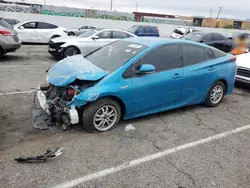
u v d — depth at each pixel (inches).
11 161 128.2
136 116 179.0
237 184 122.3
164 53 184.7
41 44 650.8
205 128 183.5
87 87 154.2
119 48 191.5
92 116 157.4
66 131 162.4
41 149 140.8
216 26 1758.1
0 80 276.4
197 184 120.2
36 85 263.7
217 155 147.3
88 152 140.6
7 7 1159.0
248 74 288.7
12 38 389.1
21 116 182.5
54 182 115.3
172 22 1610.5
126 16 1472.7
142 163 134.2
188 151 149.6
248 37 550.3
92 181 117.6
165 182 120.1
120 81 161.6
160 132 171.3
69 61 181.8
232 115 213.3
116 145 149.9
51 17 1109.7
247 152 153.4
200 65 205.0
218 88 227.1
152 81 174.6
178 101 197.6
